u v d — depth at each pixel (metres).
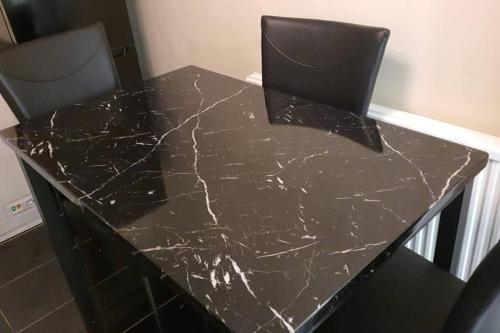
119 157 1.17
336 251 0.80
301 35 1.47
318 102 1.49
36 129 1.36
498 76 1.29
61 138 1.30
